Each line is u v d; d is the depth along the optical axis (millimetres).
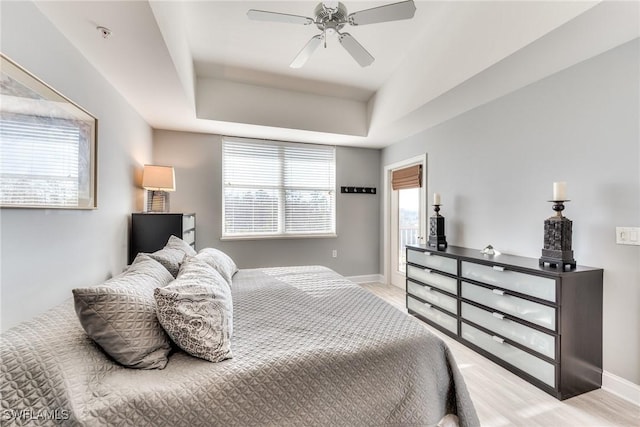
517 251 2545
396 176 4457
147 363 1104
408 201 4289
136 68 2107
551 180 2266
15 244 1291
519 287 2059
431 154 3652
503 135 2670
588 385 1869
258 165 4250
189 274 1515
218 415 1003
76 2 1425
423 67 2854
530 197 2430
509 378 2041
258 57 3033
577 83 2088
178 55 2232
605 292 1910
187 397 986
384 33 2789
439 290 2834
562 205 2014
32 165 1383
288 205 4418
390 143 4508
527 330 2002
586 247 2027
